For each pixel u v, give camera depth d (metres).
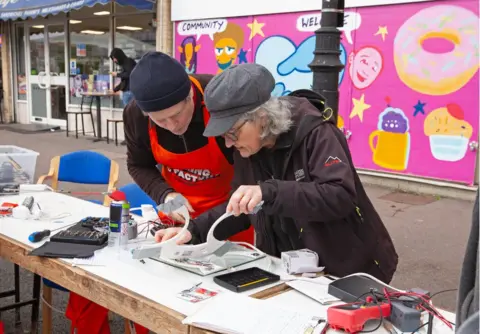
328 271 2.06
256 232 2.31
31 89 12.55
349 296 1.70
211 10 7.93
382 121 6.43
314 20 6.77
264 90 1.85
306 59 6.95
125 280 1.91
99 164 3.81
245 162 2.17
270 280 1.89
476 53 5.56
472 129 5.72
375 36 6.32
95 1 8.45
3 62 12.80
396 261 2.16
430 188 6.16
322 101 2.09
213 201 2.73
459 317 1.08
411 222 5.20
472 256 1.07
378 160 6.54
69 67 11.46
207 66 8.21
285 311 1.63
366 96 6.52
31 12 9.93
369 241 2.05
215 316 1.59
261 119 1.87
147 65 2.09
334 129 1.96
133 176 2.76
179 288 1.84
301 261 2.00
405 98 6.19
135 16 9.74
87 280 1.94
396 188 6.43
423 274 4.02
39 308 3.44
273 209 1.83
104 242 2.31
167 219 2.54
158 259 2.12
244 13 7.50
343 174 1.83
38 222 2.65
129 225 2.38
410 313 1.53
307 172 1.93
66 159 3.83
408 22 6.01
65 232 2.36
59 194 3.31
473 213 1.07
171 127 2.26
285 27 7.11
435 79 5.91
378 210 5.58
